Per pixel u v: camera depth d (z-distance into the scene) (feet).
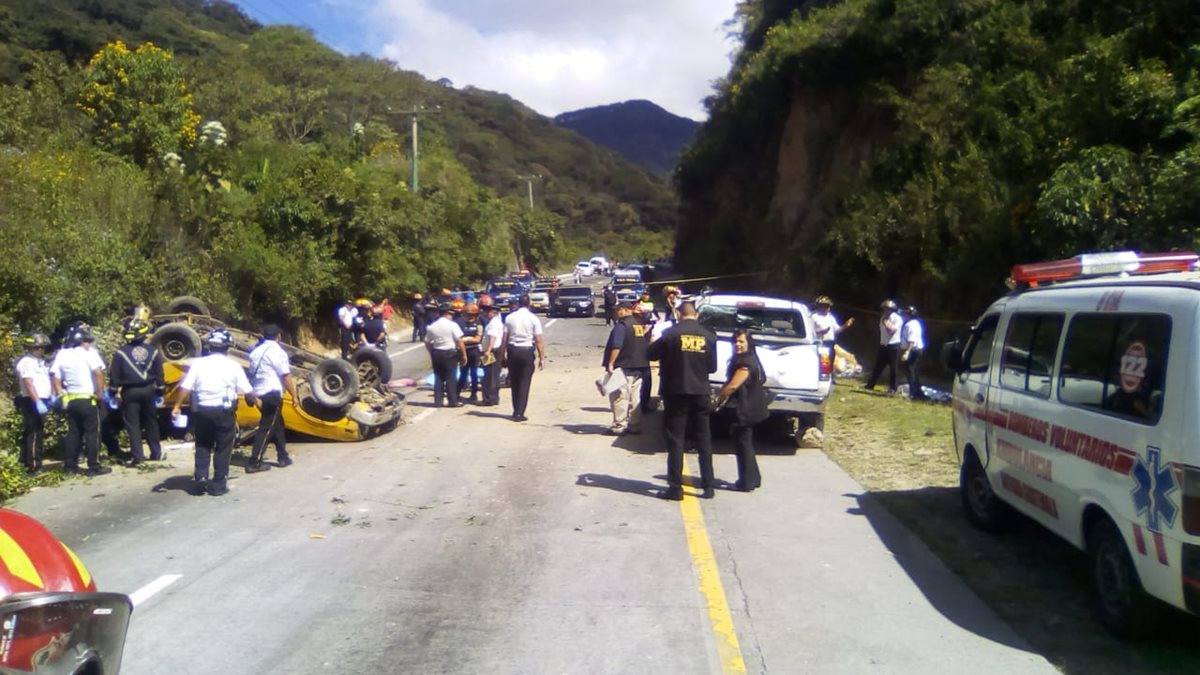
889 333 58.70
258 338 51.37
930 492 34.12
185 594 23.00
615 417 45.83
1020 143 67.41
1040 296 25.64
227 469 34.01
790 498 33.32
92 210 65.26
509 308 92.84
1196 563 17.30
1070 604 22.80
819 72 107.86
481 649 19.77
